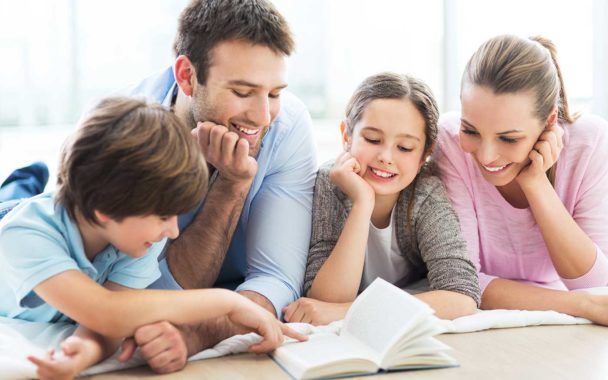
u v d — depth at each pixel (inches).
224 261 66.7
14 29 99.2
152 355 45.4
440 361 46.6
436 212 62.4
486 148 57.4
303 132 64.6
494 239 66.2
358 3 109.2
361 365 45.3
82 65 101.9
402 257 66.1
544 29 101.5
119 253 50.0
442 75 106.7
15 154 98.3
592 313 57.2
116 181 43.4
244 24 53.7
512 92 55.6
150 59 104.4
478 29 104.1
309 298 58.4
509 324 56.0
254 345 48.5
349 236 60.0
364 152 60.9
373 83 61.3
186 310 47.1
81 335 45.8
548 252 64.6
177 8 104.3
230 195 59.3
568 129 64.4
